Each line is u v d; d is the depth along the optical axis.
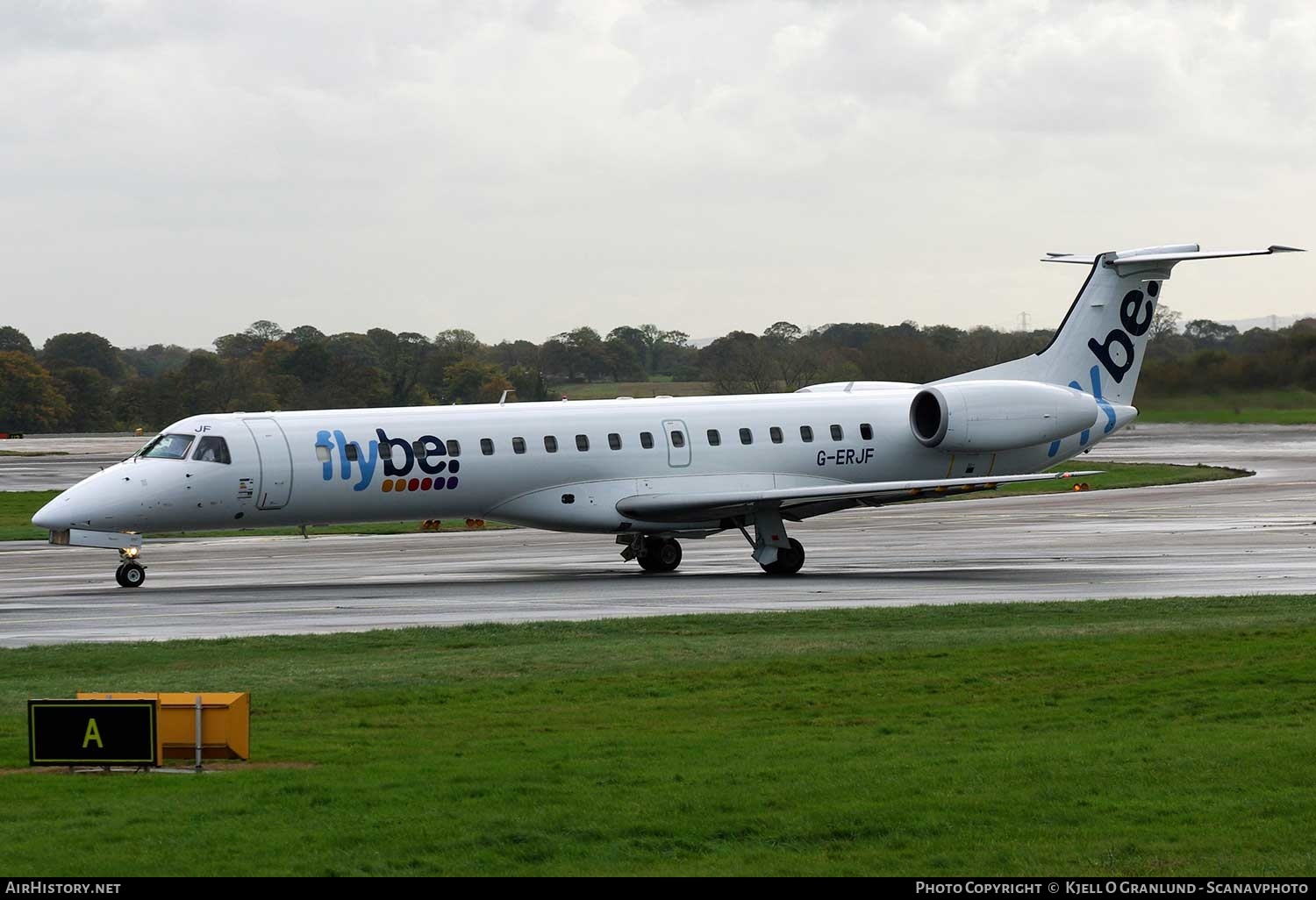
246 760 38.25
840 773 36.69
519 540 131.00
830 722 44.44
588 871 29.16
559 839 31.14
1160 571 92.31
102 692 49.75
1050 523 135.62
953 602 77.69
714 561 107.88
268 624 71.69
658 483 99.12
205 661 58.22
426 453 92.88
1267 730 41.78
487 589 88.38
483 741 41.59
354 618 73.88
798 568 98.12
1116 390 111.31
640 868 29.41
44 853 30.05
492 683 51.69
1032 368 109.12
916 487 94.56
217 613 76.19
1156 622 65.06
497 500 95.62
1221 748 38.88
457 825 32.03
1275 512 140.75
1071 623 66.00
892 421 106.50
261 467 89.25
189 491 88.19
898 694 49.00
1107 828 31.78
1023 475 102.56
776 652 57.72
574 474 96.94
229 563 110.12
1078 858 29.72
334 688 50.97
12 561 113.62
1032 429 105.94
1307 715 44.00
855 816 32.69
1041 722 44.00
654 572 99.94
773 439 102.81
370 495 91.94
